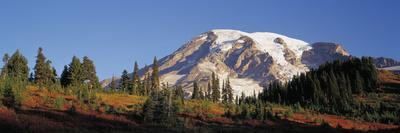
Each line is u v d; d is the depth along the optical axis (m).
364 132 66.31
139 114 58.97
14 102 57.75
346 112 113.88
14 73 98.56
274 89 153.62
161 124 52.94
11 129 36.53
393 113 102.81
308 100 134.50
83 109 64.88
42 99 70.25
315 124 82.81
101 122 49.31
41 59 100.06
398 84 156.75
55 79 106.69
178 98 89.94
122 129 45.97
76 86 96.81
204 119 68.44
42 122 42.06
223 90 143.00
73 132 39.16
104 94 101.56
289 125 73.06
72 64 104.25
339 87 137.12
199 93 149.00
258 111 79.44
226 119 71.19
